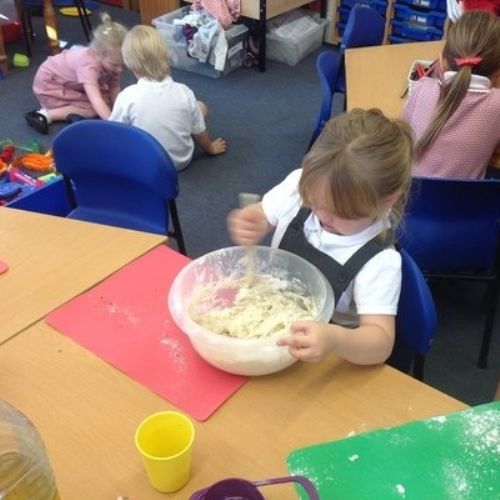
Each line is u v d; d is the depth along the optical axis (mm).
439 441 862
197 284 1170
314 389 982
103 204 2068
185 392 966
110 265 1260
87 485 825
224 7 3920
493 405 925
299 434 905
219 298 1179
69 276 1227
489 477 815
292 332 965
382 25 3100
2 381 986
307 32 4309
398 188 1093
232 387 977
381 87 2336
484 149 1874
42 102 3510
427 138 1843
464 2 2760
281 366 993
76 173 1978
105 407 941
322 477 812
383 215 1146
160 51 2805
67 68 3373
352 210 1060
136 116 2844
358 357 1016
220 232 2674
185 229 2684
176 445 840
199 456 866
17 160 2775
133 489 820
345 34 2924
